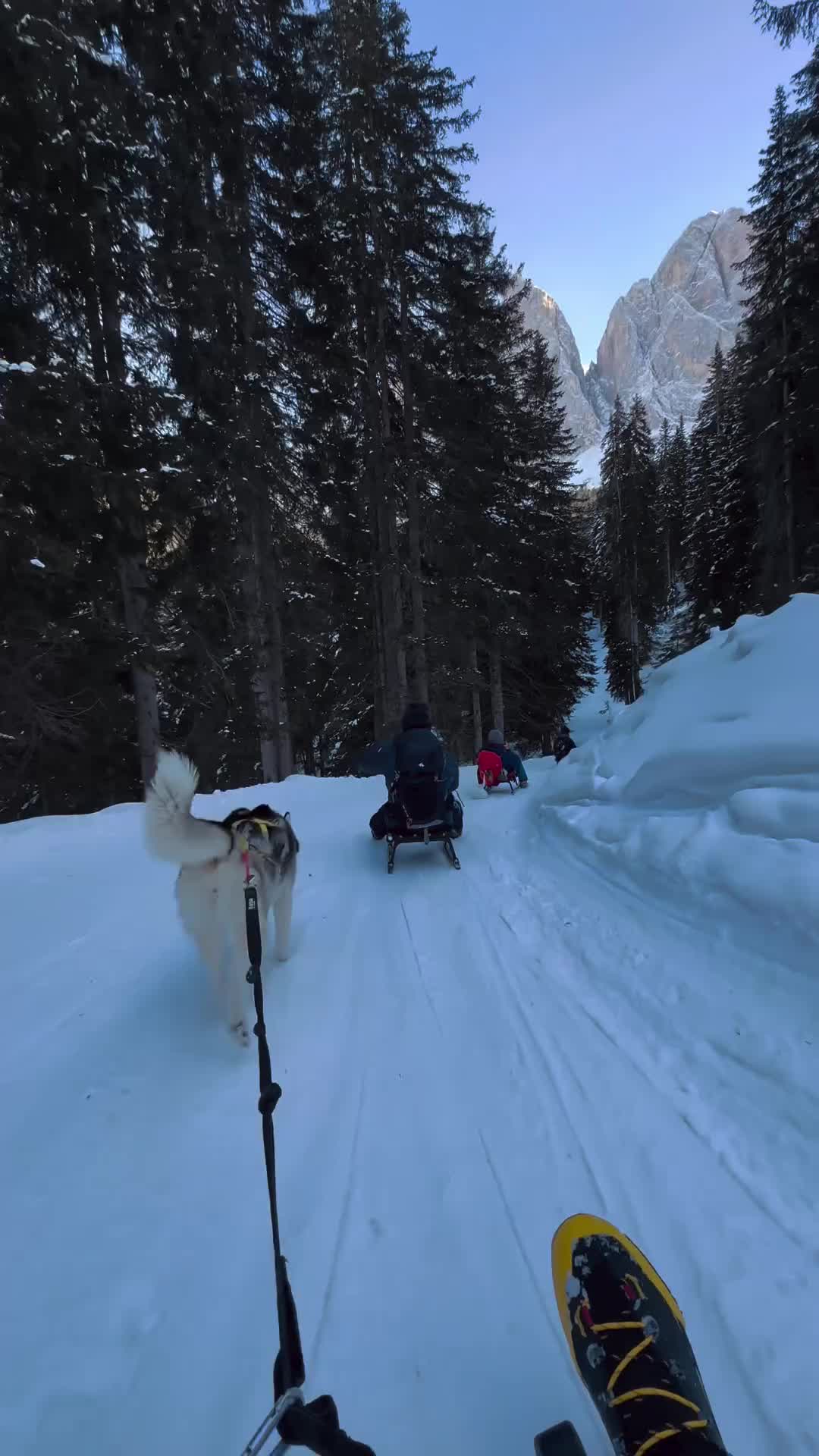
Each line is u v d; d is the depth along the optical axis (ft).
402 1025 10.16
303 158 42.93
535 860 17.67
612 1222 6.42
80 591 31.24
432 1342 5.43
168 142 32.22
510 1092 8.41
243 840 10.17
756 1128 7.38
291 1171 7.28
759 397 60.85
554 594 74.84
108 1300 5.77
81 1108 8.27
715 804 13.98
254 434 39.32
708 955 10.58
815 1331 5.24
